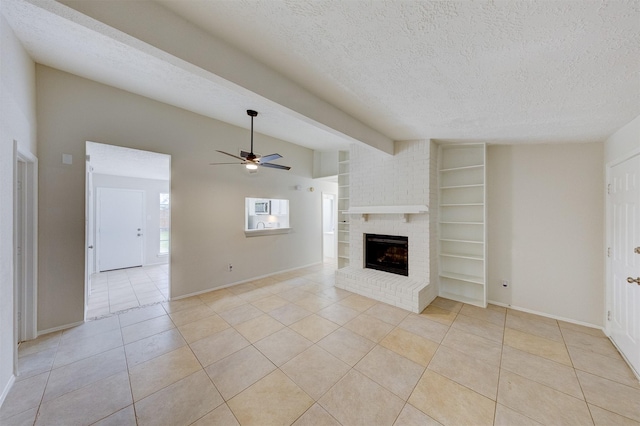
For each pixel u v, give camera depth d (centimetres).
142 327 280
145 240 588
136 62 241
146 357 224
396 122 287
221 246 416
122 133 305
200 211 387
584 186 300
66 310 276
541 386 189
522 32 131
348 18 132
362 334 266
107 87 293
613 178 267
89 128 283
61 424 154
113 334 264
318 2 122
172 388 186
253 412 164
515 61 158
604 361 222
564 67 159
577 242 302
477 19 125
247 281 455
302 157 556
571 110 220
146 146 326
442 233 393
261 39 156
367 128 303
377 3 120
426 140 350
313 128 418
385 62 172
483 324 291
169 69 253
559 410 167
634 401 175
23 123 216
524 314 320
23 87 215
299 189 552
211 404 171
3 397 172
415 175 362
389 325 287
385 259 416
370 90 215
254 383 192
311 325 287
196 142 377
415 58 164
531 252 329
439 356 227
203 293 391
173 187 357
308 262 579
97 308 331
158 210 608
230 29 148
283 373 203
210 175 397
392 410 166
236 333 268
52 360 218
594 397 179
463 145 369
